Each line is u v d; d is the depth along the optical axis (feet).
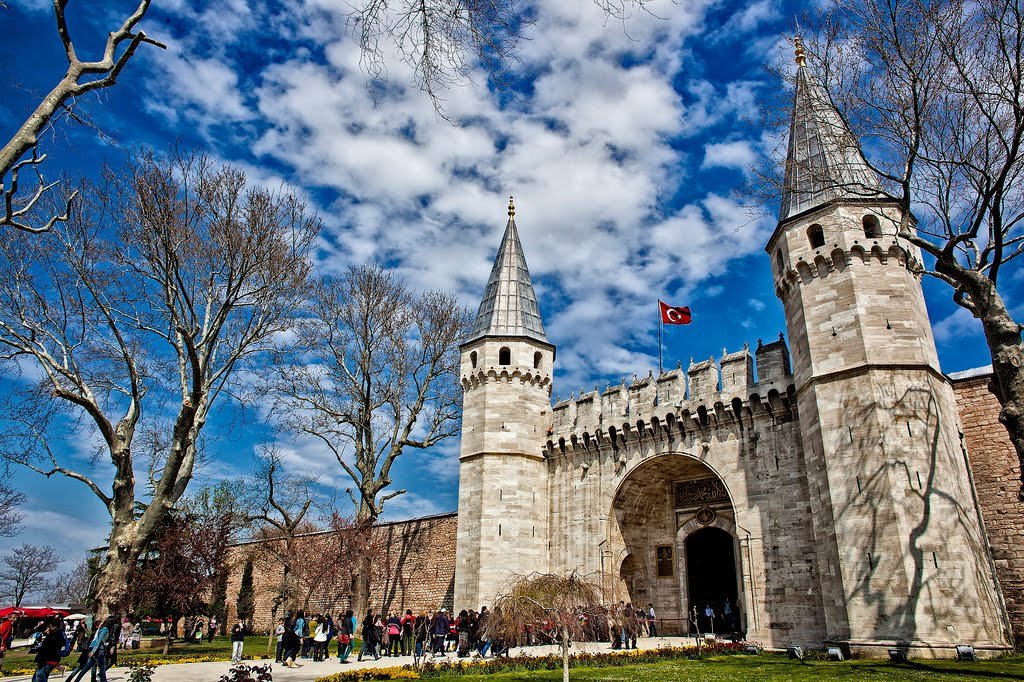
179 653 95.61
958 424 81.82
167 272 81.46
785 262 89.76
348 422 125.29
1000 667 54.95
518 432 114.42
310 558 127.54
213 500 156.46
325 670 72.08
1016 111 49.93
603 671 63.52
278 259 91.04
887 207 83.51
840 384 78.54
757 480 90.53
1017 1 50.67
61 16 33.81
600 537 104.88
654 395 105.40
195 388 82.28
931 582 66.64
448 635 97.04
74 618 129.49
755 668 61.52
